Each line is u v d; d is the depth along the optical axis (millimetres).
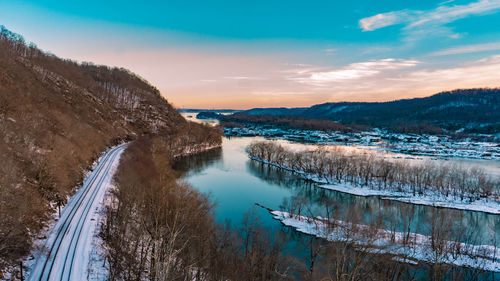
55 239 41250
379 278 41938
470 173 114438
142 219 46719
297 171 134375
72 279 33281
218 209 79812
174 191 58562
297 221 73125
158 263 33688
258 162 154625
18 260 34344
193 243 44281
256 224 66750
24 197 44188
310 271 46688
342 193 104938
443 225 61844
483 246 61375
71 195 58562
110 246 42219
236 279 40312
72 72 193500
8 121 65188
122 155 97125
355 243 47531
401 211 81000
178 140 165625
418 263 52250
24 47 166125
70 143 80812
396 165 118875
